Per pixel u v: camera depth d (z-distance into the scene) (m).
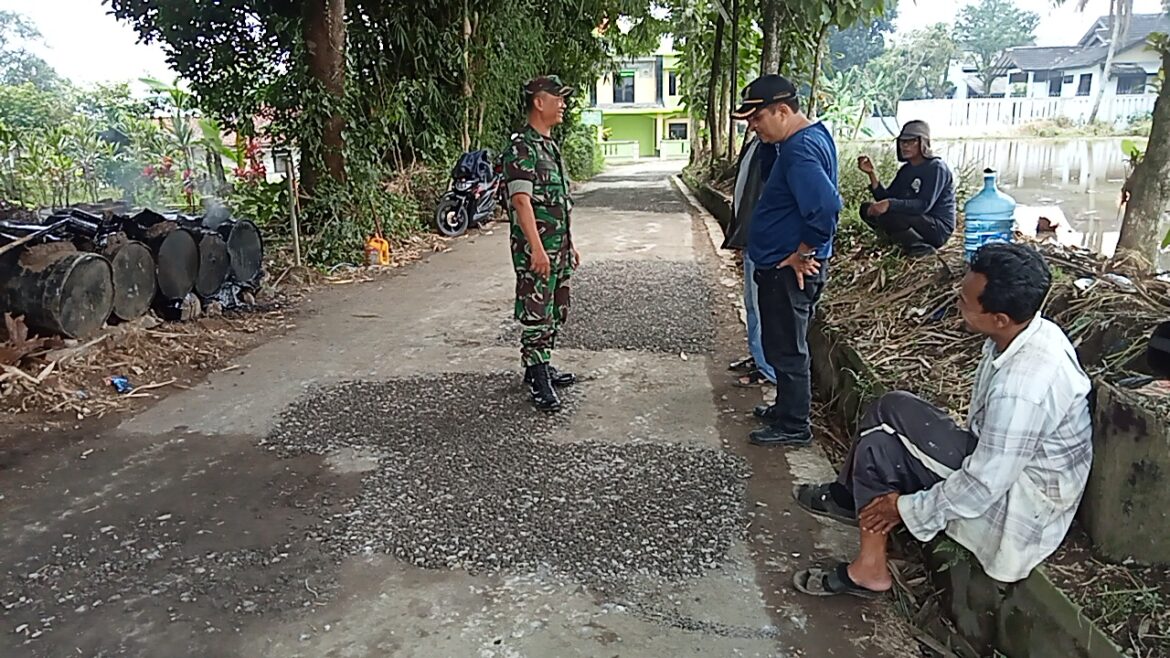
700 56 14.72
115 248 4.35
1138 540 1.81
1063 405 1.81
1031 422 1.79
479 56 9.96
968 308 1.90
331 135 7.07
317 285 6.33
